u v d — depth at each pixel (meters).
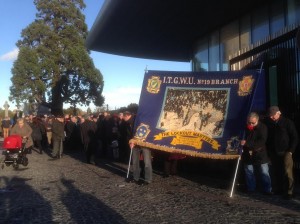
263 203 8.59
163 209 8.17
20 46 45.16
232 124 9.91
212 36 19.00
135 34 19.61
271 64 12.77
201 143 10.20
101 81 46.66
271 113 9.12
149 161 11.16
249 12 15.80
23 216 7.76
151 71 11.65
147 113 11.27
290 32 11.78
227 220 7.23
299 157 11.08
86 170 14.50
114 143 18.25
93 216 7.70
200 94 10.76
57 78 44.09
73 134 23.69
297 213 7.68
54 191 10.34
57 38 44.38
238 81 10.28
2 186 11.30
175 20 17.30
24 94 42.84
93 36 20.45
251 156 9.53
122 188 10.60
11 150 15.09
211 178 12.14
